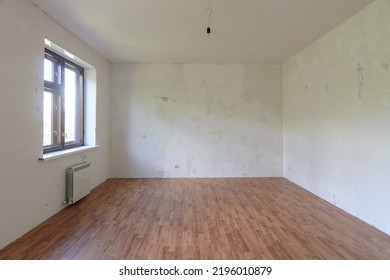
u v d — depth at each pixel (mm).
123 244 2768
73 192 3984
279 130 6352
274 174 6359
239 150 6340
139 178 6215
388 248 2678
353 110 3619
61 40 3828
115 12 3432
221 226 3281
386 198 3039
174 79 6242
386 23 2996
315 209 3947
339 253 2574
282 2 3189
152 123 6258
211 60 5984
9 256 2486
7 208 2703
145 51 5230
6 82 2678
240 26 3938
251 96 6312
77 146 4945
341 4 3248
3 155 2643
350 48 3656
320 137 4551
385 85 3025
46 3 3162
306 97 5062
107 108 6012
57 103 4180
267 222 3416
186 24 3846
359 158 3506
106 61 5895
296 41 4676
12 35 2764
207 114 6285
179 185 5527
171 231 3119
